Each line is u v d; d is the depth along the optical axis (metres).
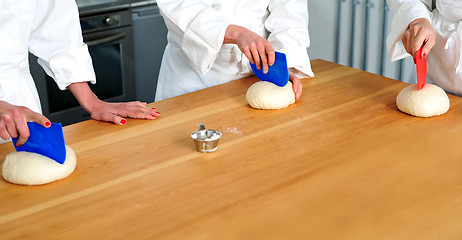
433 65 1.58
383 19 2.80
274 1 1.57
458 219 0.90
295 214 0.92
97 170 1.08
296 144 1.17
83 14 2.54
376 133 1.22
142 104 1.36
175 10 1.43
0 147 1.18
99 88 2.75
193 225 0.90
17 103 1.31
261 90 1.34
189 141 1.20
